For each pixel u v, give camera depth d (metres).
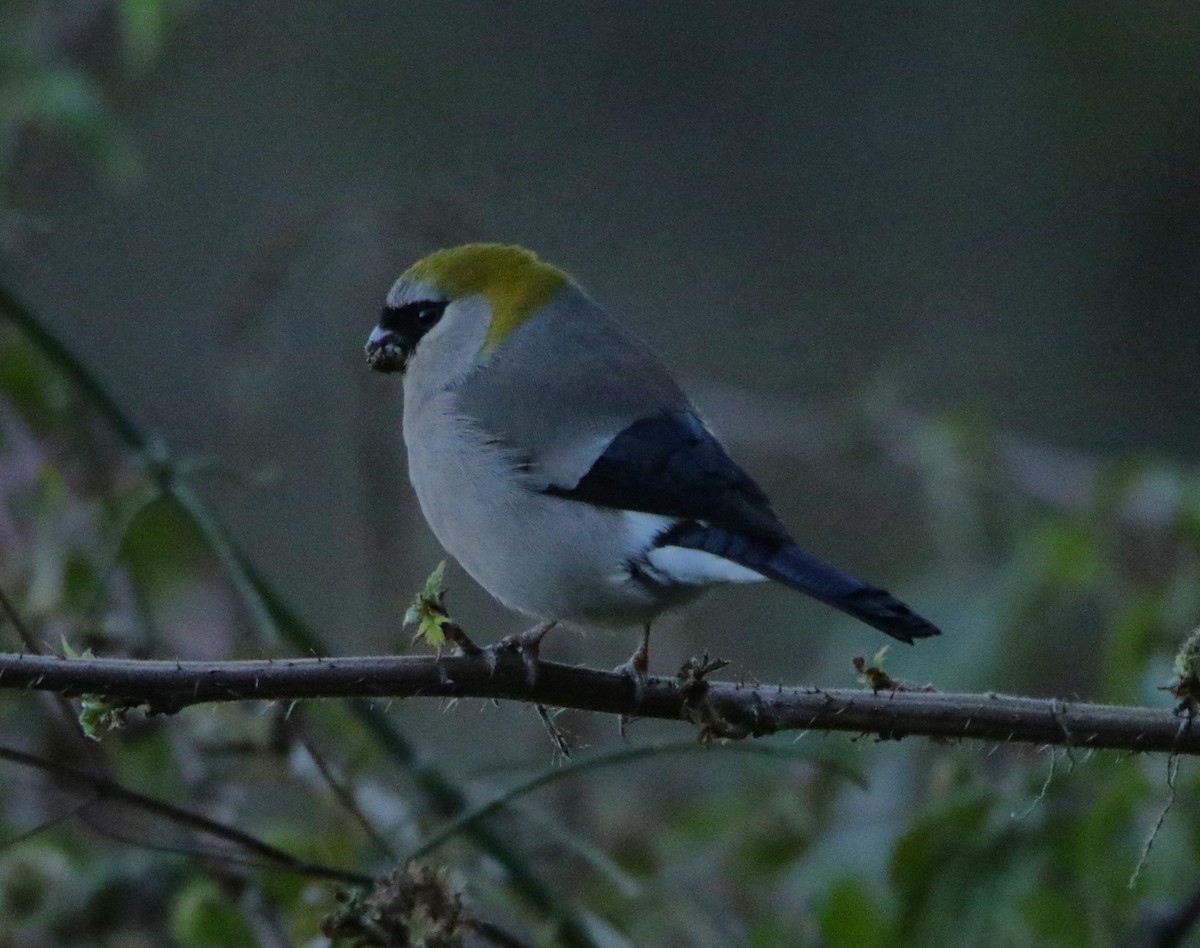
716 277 20.92
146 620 10.35
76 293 19.52
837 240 21.03
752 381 20.61
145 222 19.77
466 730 13.32
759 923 10.47
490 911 9.85
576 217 21.06
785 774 11.37
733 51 21.62
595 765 8.46
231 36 19.80
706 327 20.80
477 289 9.75
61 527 10.45
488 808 8.34
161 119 19.98
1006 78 20.92
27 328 9.89
